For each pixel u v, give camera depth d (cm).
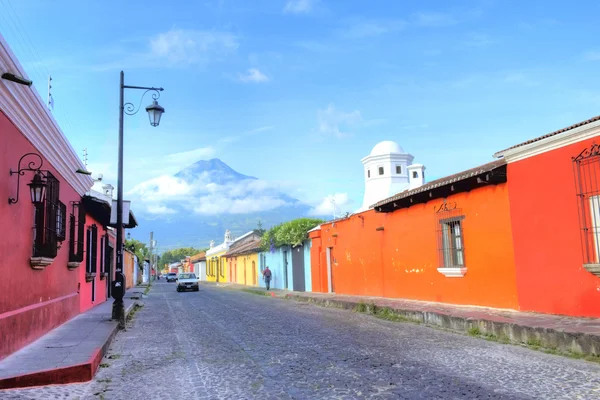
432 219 1562
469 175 1262
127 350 948
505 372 682
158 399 583
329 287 2502
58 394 603
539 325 902
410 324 1274
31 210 901
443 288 1499
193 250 15688
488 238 1290
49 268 1055
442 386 606
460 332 1095
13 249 797
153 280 8962
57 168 1113
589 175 968
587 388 583
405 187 2952
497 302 1252
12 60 696
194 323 1412
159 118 1421
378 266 1947
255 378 675
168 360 832
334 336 1067
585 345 783
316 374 688
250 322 1394
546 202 1077
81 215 1436
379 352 854
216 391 611
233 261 5678
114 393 614
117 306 1284
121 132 1404
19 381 636
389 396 564
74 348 834
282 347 929
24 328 845
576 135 988
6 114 752
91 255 1717
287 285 3288
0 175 734
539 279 1095
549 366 717
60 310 1169
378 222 1948
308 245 2853
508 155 1175
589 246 971
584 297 981
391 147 3138
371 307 1563
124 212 1770
